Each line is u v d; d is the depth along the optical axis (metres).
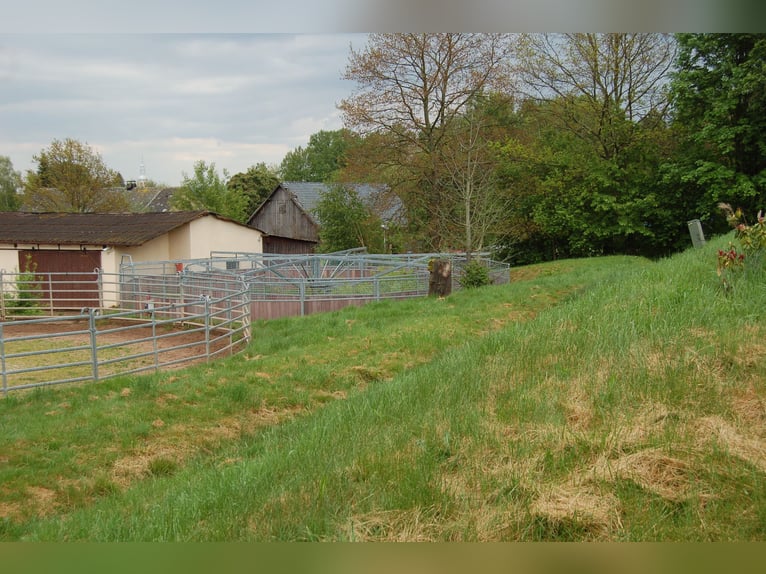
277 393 8.10
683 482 3.27
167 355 11.32
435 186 25.95
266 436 6.54
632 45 28.67
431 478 3.64
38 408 7.49
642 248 30.03
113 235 23.23
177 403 7.65
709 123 24.41
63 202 40.56
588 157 29.75
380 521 3.16
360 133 26.12
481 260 20.89
